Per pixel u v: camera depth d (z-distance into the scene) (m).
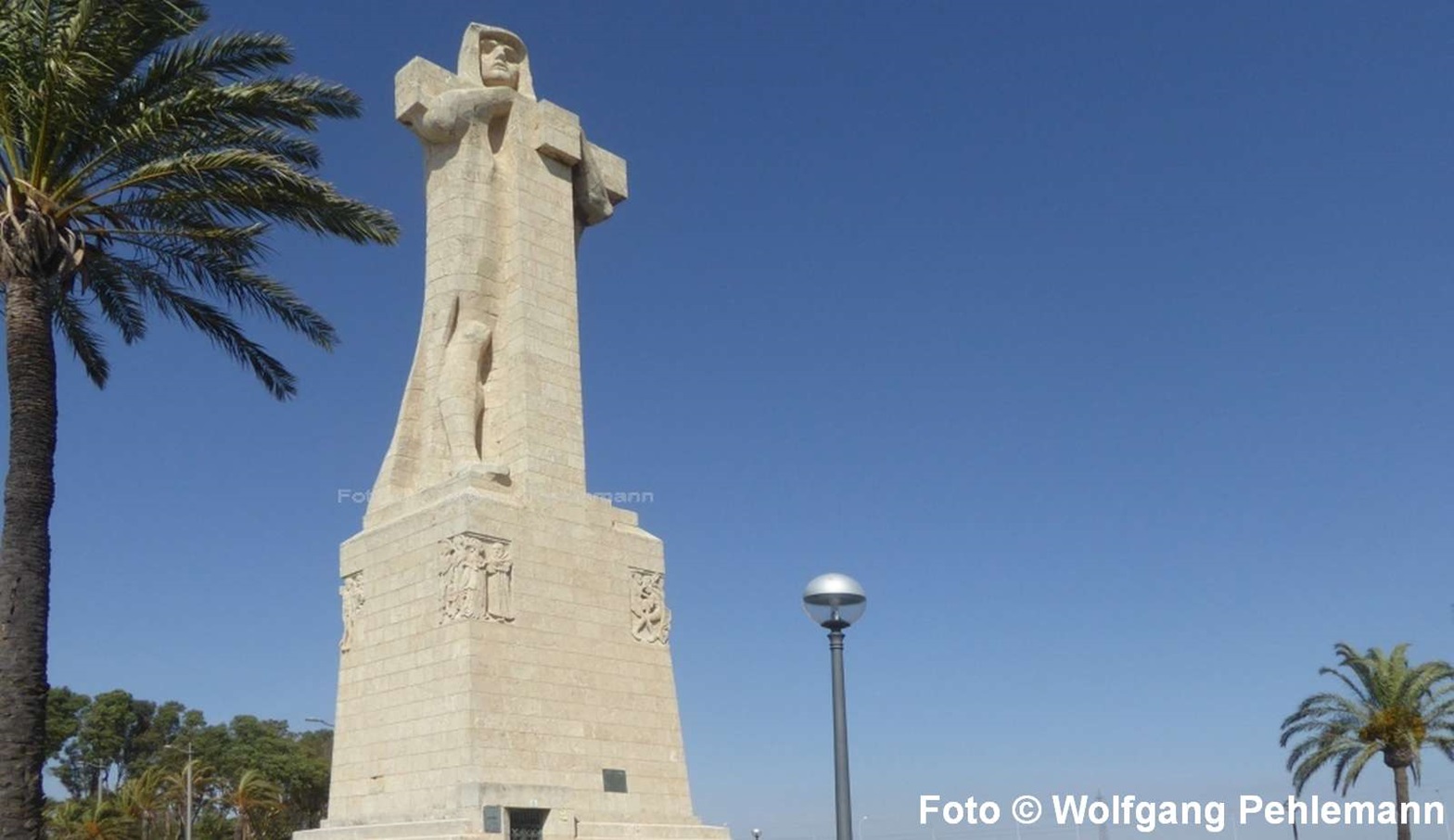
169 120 23.97
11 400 22.42
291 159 27.11
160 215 25.77
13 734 20.84
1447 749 56.91
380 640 30.72
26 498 21.95
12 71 22.81
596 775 30.00
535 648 29.70
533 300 32.62
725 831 32.09
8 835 20.42
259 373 29.69
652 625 32.69
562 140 34.34
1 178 23.56
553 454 31.77
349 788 30.33
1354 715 57.59
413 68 33.53
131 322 30.66
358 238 26.77
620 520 33.22
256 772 86.12
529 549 30.30
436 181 33.66
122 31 23.78
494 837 26.77
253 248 26.91
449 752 28.02
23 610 21.42
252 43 25.84
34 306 22.81
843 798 17.23
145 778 82.94
